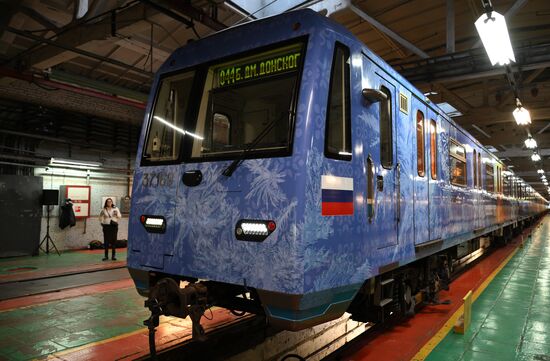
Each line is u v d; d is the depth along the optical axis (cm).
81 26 765
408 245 464
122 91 1209
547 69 1256
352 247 338
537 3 946
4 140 1104
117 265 1009
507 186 1438
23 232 1143
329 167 317
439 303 592
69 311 582
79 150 1279
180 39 949
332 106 330
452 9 939
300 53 326
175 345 414
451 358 410
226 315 557
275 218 299
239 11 834
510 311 589
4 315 559
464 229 738
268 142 324
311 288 293
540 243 1669
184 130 371
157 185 376
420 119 537
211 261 329
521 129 1841
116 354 414
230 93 378
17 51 977
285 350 512
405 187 464
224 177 330
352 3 888
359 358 410
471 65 945
